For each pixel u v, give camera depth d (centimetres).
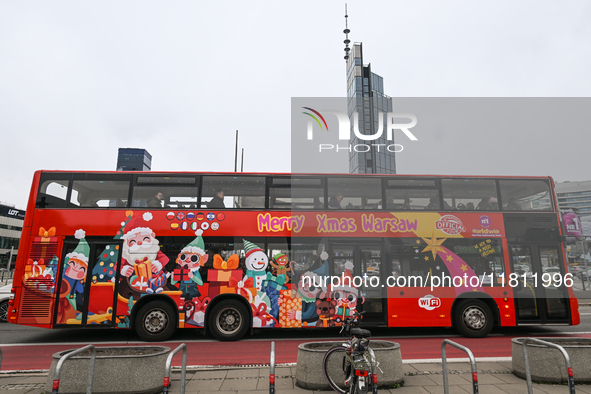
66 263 952
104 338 1027
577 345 638
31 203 979
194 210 997
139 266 962
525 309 1012
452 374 650
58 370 400
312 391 557
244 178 1024
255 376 639
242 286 968
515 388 573
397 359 588
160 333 954
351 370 513
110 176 1005
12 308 929
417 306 991
